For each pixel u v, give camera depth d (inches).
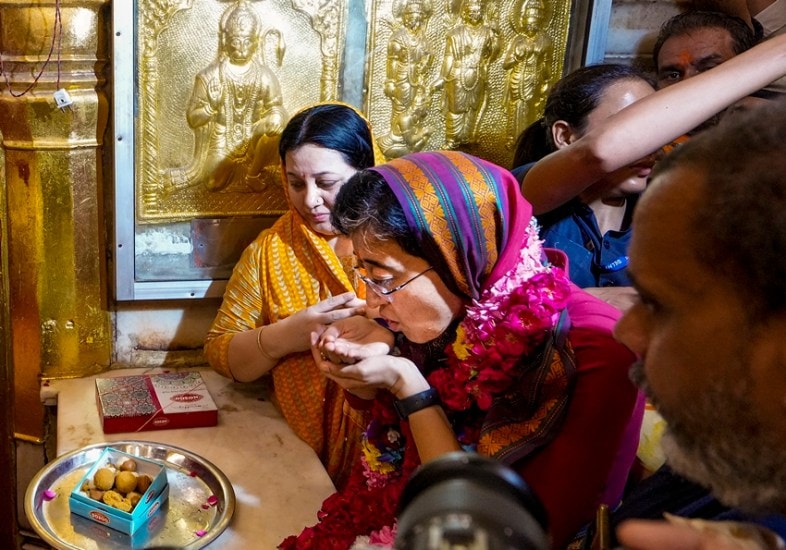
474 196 44.6
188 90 72.4
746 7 81.2
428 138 81.7
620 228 67.9
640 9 84.9
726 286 21.0
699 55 75.9
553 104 68.6
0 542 84.0
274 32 73.3
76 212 72.5
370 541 49.2
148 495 57.4
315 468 66.3
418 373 48.6
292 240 72.5
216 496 60.9
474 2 78.6
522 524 15.0
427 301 45.8
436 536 14.3
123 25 67.8
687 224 21.6
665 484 32.2
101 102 70.2
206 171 75.0
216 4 71.1
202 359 82.0
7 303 74.9
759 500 22.5
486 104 82.7
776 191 19.9
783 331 20.5
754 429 21.5
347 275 70.5
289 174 67.9
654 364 23.5
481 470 16.3
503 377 44.1
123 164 71.7
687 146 23.0
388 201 43.7
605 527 31.2
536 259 46.8
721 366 21.6
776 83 62.1
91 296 75.6
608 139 51.8
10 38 65.6
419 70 78.9
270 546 56.4
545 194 57.7
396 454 52.6
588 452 43.4
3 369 77.7
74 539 55.6
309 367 69.6
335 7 74.2
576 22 83.0
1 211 72.2
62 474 62.3
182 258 77.1
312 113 66.6
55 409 77.7
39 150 69.6
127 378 74.7
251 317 73.1
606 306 46.5
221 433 69.9
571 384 43.8
